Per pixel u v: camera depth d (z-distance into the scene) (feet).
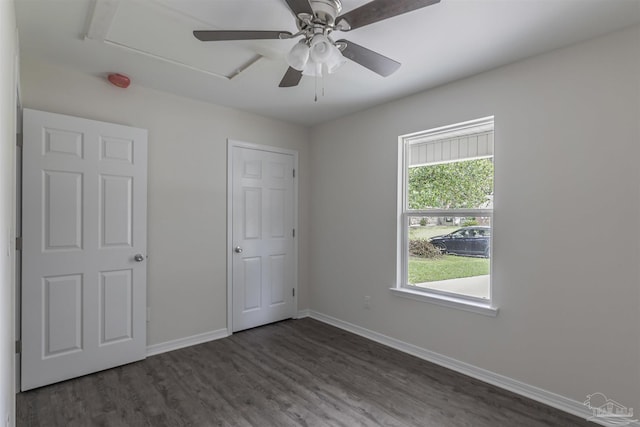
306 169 13.65
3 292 4.01
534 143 7.64
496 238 8.26
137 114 9.50
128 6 5.98
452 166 9.46
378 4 4.95
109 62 8.11
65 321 8.14
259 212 12.27
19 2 5.80
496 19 6.24
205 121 10.82
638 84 6.38
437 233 9.77
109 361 8.80
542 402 7.43
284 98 10.43
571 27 6.48
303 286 13.65
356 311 11.74
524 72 7.81
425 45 7.20
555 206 7.34
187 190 10.46
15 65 5.96
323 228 13.05
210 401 7.47
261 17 6.35
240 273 11.76
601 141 6.76
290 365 9.24
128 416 6.89
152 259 9.78
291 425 6.68
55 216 7.99
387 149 10.77
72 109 8.47
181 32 6.83
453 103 9.09
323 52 5.72
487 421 6.79
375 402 7.47
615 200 6.61
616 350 6.57
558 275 7.29
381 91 9.80
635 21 6.28
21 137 7.59
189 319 10.53
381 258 10.94
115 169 8.86
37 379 7.79
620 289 6.54
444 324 9.27
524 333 7.77
